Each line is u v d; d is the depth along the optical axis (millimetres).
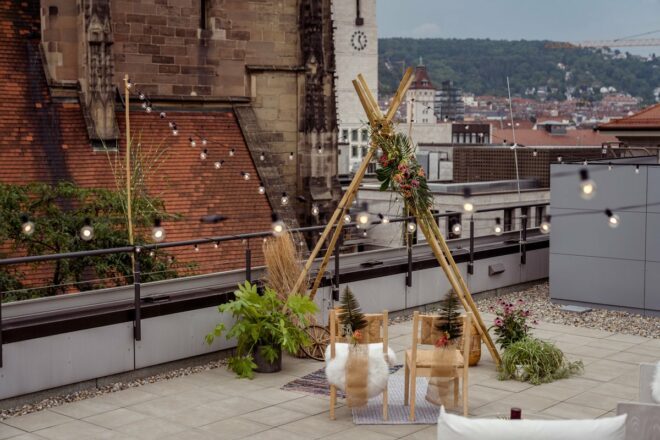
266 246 19453
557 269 25234
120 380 17062
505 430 9367
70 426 14664
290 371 17969
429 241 18328
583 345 20469
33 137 33438
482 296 25797
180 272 27625
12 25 35781
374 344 15109
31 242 24344
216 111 38656
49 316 16188
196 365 18328
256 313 17641
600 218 24438
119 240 24250
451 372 15281
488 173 70438
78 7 34688
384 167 18297
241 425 14805
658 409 11148
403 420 14961
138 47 36906
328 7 40781
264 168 36656
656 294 23766
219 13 38594
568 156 67875
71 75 35188
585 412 15617
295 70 40438
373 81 140125
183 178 34906
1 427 14578
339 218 20297
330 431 14539
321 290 20828
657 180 23562
